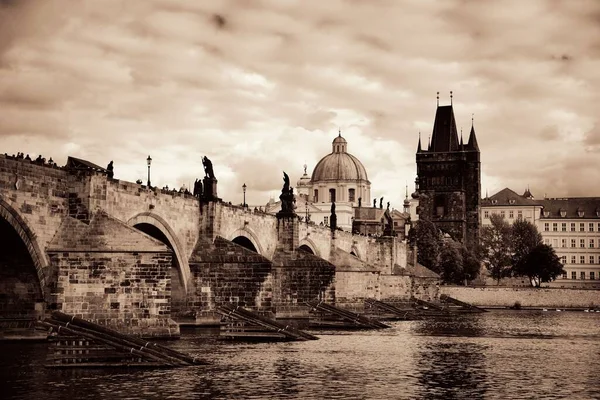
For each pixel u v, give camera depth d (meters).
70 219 86.56
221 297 115.19
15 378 65.44
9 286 83.88
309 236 166.75
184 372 70.31
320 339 105.75
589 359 86.31
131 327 84.94
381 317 170.12
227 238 124.12
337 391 62.97
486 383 68.38
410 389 64.62
